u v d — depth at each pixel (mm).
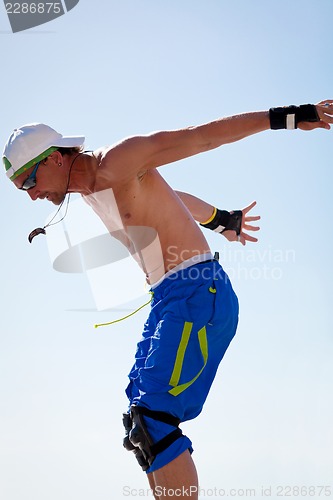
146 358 7621
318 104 7168
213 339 7738
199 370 7547
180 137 7328
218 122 7254
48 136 7672
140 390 7516
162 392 7422
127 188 7641
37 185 7684
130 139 7496
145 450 7340
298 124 7129
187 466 7316
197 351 7543
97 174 7605
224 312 7730
